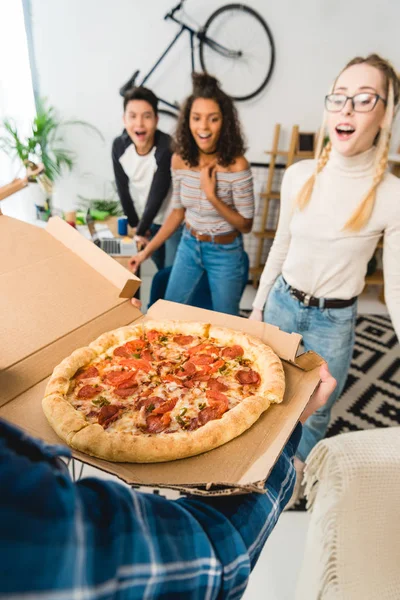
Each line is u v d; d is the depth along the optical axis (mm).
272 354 1057
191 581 415
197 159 2232
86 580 300
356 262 1575
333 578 1095
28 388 877
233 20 3305
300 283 1676
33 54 3264
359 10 3352
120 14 3211
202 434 811
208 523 496
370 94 1336
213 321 1198
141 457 770
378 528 1124
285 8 3303
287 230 1759
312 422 1822
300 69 3514
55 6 3137
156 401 966
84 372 1018
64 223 1188
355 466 1092
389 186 1451
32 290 989
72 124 3514
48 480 294
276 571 1563
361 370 2887
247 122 3656
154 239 2547
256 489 551
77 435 794
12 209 3592
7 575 259
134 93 2764
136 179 3105
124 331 1097
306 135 3645
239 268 2414
